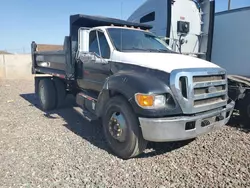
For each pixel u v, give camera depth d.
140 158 4.06
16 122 6.20
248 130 5.39
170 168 3.71
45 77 7.88
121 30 5.23
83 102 5.42
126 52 4.55
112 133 4.15
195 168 3.69
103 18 5.87
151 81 3.60
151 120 3.47
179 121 3.46
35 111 7.51
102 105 4.51
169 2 7.63
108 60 4.66
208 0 8.23
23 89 12.91
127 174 3.53
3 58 19.20
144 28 6.62
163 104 3.52
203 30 8.48
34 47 9.01
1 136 5.11
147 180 3.38
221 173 3.53
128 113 3.83
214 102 3.96
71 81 6.50
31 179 3.39
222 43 8.33
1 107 8.07
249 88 5.55
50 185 3.25
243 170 3.59
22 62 19.45
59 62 6.83
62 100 7.58
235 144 4.57
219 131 5.33
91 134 5.25
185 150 4.35
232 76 6.10
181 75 3.51
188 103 3.53
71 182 3.32
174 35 8.04
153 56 4.30
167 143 4.67
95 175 3.50
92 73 5.20
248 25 7.52
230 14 8.00
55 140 4.87
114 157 4.09
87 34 5.27
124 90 3.78
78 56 5.76
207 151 4.28
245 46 7.64
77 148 4.46
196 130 3.63
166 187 3.21
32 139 4.93
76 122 6.21
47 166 3.77
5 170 3.64
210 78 3.92
